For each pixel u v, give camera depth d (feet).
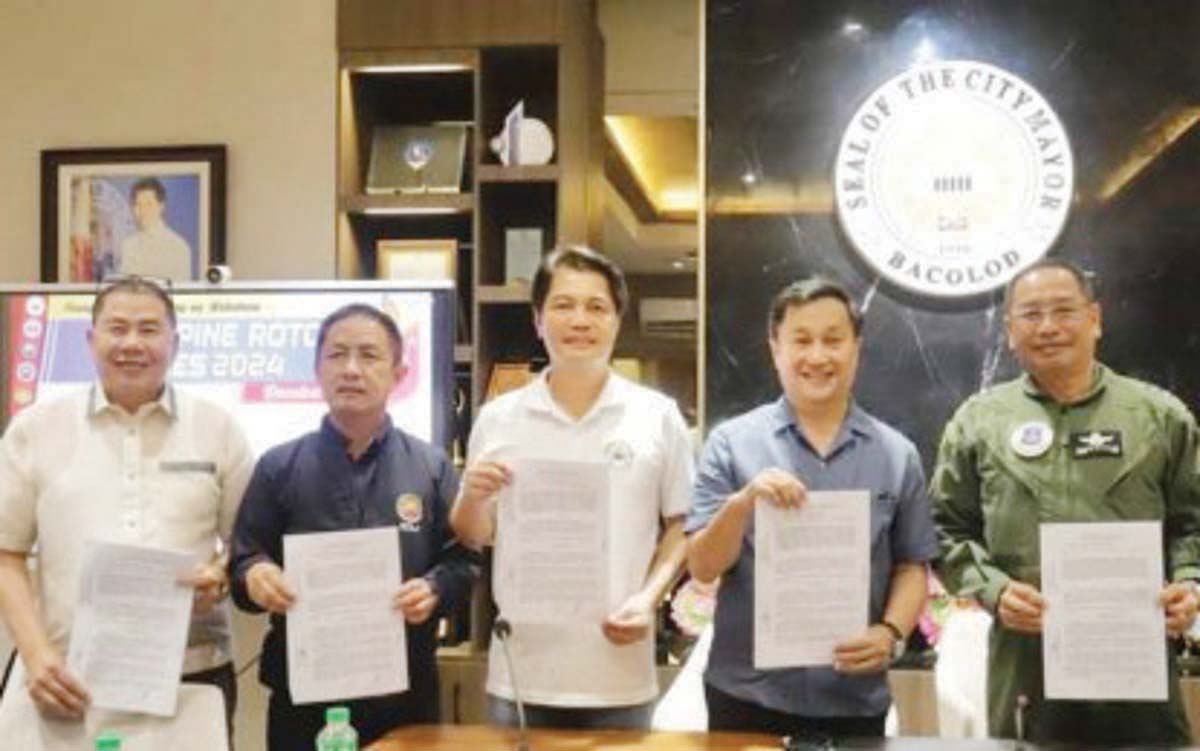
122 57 14.84
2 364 12.69
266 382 12.39
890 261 12.49
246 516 8.08
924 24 12.48
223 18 14.70
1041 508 8.01
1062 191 12.25
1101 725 7.90
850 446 7.83
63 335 12.67
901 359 12.47
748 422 8.07
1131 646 7.14
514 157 13.82
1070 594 7.20
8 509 8.17
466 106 15.07
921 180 12.46
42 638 7.86
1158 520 7.91
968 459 8.40
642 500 8.20
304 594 7.43
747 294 12.73
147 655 7.67
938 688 10.33
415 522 8.10
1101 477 7.97
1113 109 12.21
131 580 7.70
